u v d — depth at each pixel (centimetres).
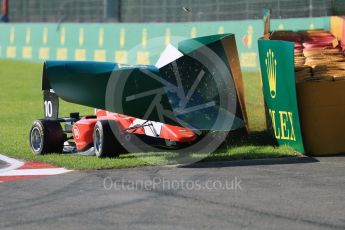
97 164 3666
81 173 3497
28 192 3088
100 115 4175
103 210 2739
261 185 3178
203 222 2545
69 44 10406
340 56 4531
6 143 4544
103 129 3803
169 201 2875
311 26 7081
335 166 3659
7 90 8225
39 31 11025
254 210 2717
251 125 4859
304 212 2686
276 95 4112
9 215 2683
